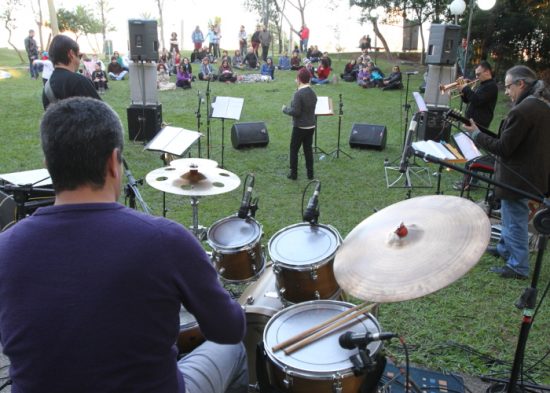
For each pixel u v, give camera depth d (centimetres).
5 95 1194
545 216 204
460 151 473
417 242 186
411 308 347
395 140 895
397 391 261
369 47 1995
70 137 123
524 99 353
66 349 118
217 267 291
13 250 123
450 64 813
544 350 302
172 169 356
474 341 310
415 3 1847
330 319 213
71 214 125
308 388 185
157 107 845
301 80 632
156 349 127
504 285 380
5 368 271
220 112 699
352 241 214
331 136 923
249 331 250
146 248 123
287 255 251
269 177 682
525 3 1504
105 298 119
